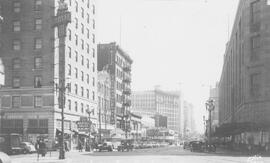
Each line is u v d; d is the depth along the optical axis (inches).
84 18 2994.6
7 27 2591.0
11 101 2536.9
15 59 2566.4
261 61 2150.6
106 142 2532.0
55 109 2461.9
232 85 3243.1
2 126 2514.8
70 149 2588.6
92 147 2642.7
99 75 3422.7
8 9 2598.4
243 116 2325.3
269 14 2139.5
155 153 2145.7
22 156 1706.4
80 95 2851.9
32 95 2507.4
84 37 2984.7
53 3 2541.8
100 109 3184.1
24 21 2573.8
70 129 2647.6
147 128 5861.2
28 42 2554.1
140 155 1850.4
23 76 2536.9
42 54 2524.6
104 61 3929.6
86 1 3051.2
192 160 1400.1
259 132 2233.0
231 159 1476.4
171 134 6392.7
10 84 2549.2
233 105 3041.3
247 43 2268.7
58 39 2554.1
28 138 2450.8
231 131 2393.0
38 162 1266.0
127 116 3951.8
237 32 2800.2
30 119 2488.9
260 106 2128.4
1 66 1425.9
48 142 2399.1
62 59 2539.4
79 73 2847.0
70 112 2652.6
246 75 2262.6
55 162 1277.1
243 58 2429.9
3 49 2578.7
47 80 2493.8
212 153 2143.2
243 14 2411.4
